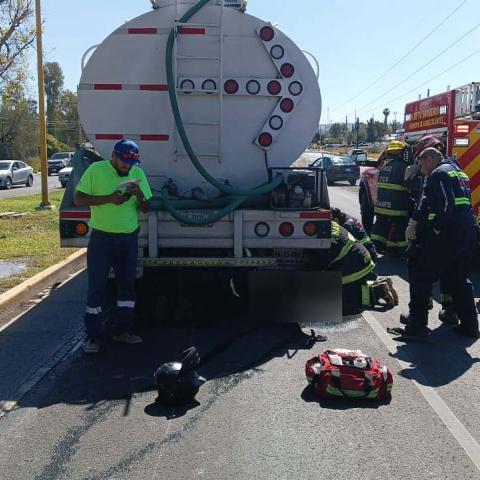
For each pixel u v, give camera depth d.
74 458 3.90
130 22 6.34
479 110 10.09
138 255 6.32
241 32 6.40
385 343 6.20
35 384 5.18
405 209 10.20
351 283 7.36
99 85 6.44
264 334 6.52
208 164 6.61
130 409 4.65
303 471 3.72
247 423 4.38
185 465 3.80
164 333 6.59
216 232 6.31
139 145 6.53
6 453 3.98
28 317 7.29
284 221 6.29
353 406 4.67
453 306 6.75
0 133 63.62
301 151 6.64
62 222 6.25
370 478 3.65
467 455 3.93
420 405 4.70
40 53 18.02
